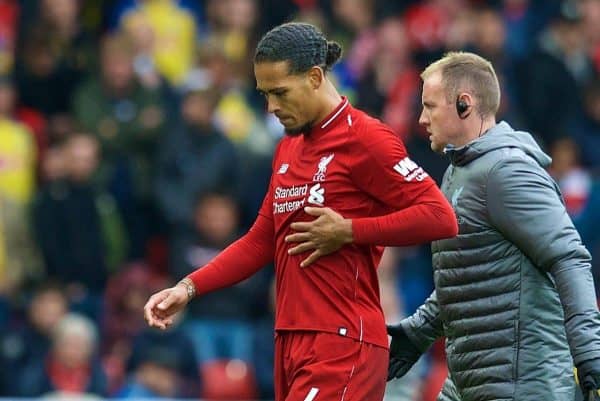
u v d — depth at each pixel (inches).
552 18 2063.2
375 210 772.6
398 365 873.5
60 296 1544.0
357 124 770.2
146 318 802.8
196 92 1705.2
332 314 768.3
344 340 765.9
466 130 808.9
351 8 1963.6
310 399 762.2
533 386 777.6
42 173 1729.8
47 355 1494.8
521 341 781.3
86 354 1477.6
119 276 1647.4
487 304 789.9
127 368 1521.9
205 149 1699.1
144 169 1734.7
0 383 1489.9
